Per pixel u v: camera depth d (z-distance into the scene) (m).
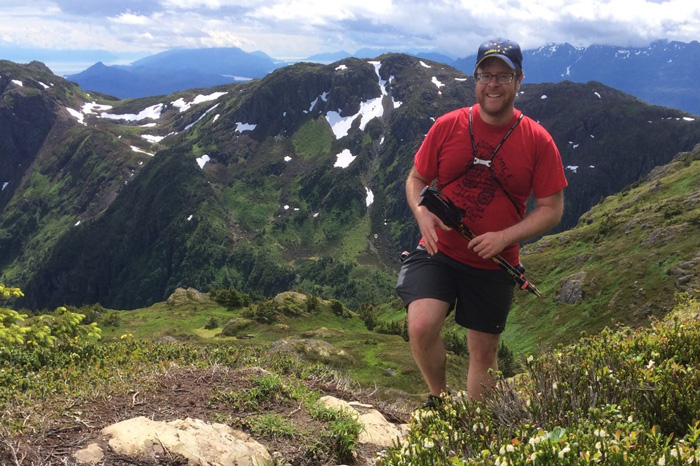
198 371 5.78
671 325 4.89
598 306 103.81
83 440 3.96
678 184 144.38
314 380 6.59
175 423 4.30
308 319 109.94
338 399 5.86
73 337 8.35
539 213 4.55
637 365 3.66
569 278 116.38
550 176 4.57
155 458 3.84
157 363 6.70
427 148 4.93
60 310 8.70
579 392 3.32
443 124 4.85
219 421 4.71
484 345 4.85
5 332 7.80
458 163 4.72
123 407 4.71
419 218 4.70
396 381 62.09
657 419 3.17
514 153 4.55
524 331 112.75
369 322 117.06
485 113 4.61
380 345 77.31
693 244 103.56
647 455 2.37
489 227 4.69
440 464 2.70
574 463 2.37
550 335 104.75
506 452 2.55
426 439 2.95
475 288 4.73
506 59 4.35
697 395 3.18
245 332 97.06
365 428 5.16
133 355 7.24
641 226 124.50
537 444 2.50
